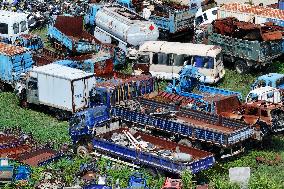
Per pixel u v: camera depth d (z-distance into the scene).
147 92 45.12
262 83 46.09
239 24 53.19
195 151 36.59
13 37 57.28
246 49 51.50
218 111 41.91
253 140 38.69
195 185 33.56
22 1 68.25
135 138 38.97
